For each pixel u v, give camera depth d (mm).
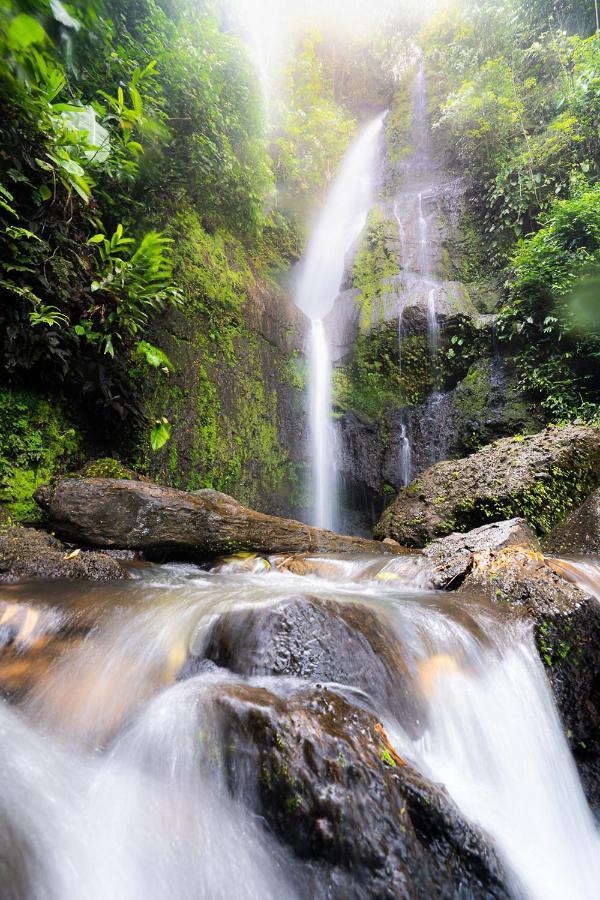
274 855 1681
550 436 6637
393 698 2455
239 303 7977
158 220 6543
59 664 2506
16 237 4211
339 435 9430
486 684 2764
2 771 1739
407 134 13992
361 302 10492
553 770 2709
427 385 9539
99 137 4785
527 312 8641
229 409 7348
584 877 2338
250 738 1852
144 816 1723
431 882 1692
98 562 3879
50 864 1453
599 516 5320
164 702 2152
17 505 4570
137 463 5824
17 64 2533
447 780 2305
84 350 5031
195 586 3672
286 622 2506
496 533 4719
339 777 1771
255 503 7570
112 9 5512
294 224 11938
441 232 11188
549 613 3225
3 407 4613
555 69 10297
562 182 9086
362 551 5754
